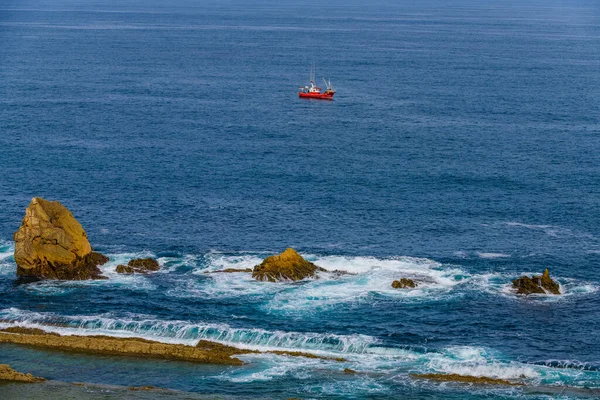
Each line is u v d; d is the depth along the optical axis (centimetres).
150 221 19675
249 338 13338
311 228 19375
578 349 13200
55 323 13800
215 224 19550
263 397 11469
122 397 11369
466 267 16812
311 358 12688
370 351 12975
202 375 12106
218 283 15688
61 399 11306
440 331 13762
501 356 12888
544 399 11469
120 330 13600
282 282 15712
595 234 19188
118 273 16162
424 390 11700
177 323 13762
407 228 19475
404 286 15550
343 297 15050
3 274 16088
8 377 11862
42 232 15862
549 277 15838
